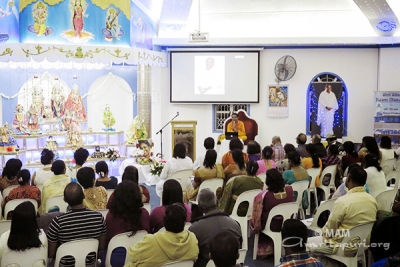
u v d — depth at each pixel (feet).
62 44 32.58
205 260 12.60
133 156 36.01
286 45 41.06
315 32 40.78
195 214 20.98
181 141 41.24
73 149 37.17
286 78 41.34
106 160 36.86
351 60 41.45
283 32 41.09
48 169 23.12
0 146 34.53
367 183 19.84
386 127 39.17
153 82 41.81
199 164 26.71
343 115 41.86
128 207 13.69
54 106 39.29
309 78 41.70
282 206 17.46
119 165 38.63
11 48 31.42
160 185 27.35
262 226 17.87
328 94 41.65
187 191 21.80
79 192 13.57
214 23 41.45
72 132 37.35
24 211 12.59
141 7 37.01
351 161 25.45
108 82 43.83
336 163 25.39
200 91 41.55
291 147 24.59
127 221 13.67
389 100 38.99
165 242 11.55
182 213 11.73
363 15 39.86
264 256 18.85
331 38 39.75
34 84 42.47
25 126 36.96
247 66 41.24
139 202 13.82
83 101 43.45
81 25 33.01
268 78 41.75
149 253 11.51
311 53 41.50
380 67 40.86
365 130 41.78
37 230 13.15
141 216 14.02
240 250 13.14
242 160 21.56
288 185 19.36
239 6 40.22
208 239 12.60
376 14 37.68
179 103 41.75
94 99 43.73
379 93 39.17
